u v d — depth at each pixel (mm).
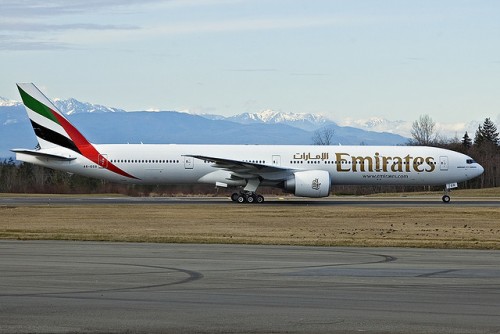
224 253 30109
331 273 23938
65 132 70562
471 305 18281
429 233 41750
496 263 27047
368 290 20500
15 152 70062
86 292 19906
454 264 26672
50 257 28109
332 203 70438
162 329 15438
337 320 16422
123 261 26938
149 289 20484
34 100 70438
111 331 15211
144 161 70625
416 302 18656
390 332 15273
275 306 18031
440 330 15461
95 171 70500
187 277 22844
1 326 15602
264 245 34156
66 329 15344
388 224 48250
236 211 58469
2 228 43438
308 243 34844
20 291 19984
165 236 38312
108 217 53031
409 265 26281
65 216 53812
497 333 15203
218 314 17016
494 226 47250
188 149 71188
